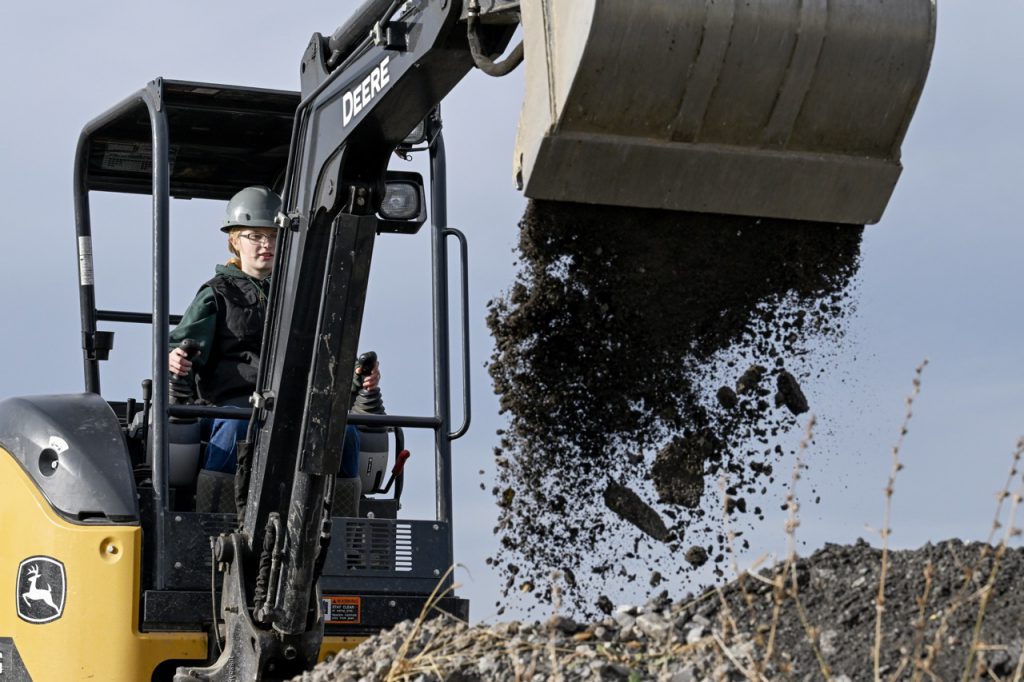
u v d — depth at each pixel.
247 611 5.43
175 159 7.47
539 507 5.20
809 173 4.66
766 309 5.23
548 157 4.46
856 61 4.52
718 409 5.28
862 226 5.09
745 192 4.66
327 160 5.44
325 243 5.53
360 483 6.77
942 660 4.01
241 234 7.13
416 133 6.64
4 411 6.30
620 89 4.39
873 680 3.96
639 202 4.62
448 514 6.44
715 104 4.50
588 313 5.15
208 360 6.76
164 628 5.81
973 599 4.23
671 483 5.22
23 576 5.92
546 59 4.43
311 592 5.46
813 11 4.45
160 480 5.91
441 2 4.76
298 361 5.53
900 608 4.29
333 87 5.44
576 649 4.38
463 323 6.50
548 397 5.21
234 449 6.38
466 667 4.33
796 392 5.20
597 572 5.16
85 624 5.72
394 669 4.39
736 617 4.48
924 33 4.54
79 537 5.77
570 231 5.03
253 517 5.56
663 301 5.17
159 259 6.00
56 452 5.96
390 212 5.60
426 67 4.94
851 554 4.65
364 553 6.29
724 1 4.38
